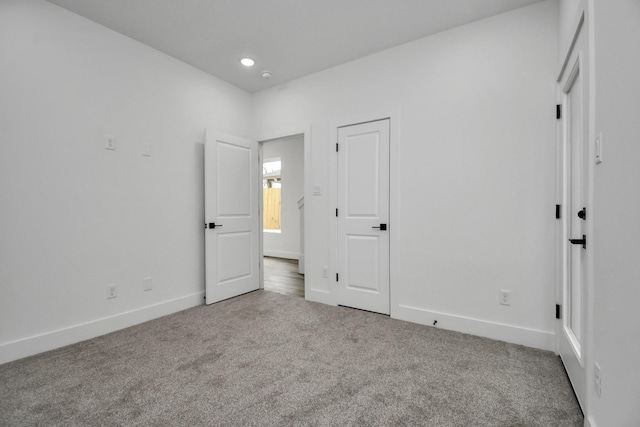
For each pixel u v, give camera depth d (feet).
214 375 5.76
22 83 6.54
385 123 9.17
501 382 5.50
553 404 4.86
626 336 3.12
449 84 8.09
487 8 7.23
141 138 8.71
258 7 7.23
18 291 6.50
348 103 9.83
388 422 4.46
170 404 4.89
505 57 7.36
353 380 5.58
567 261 6.09
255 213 12.07
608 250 3.59
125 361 6.32
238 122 11.72
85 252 7.54
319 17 7.62
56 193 7.05
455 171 8.00
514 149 7.27
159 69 9.18
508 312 7.34
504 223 7.39
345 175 9.91
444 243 8.15
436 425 4.39
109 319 7.91
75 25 7.38
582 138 4.62
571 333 5.70
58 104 7.08
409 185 8.66
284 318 8.86
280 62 9.88
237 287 11.23
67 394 5.16
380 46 8.95
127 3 7.04
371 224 9.41
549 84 6.86
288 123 11.25
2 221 6.31
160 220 9.19
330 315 9.11
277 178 22.71
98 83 7.79
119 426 4.39
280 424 4.42
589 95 4.17
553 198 6.84
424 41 8.47
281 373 5.82
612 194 3.49
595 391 3.96
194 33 8.30
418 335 7.63
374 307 9.38
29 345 6.59
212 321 8.65
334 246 10.10
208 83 10.62
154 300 9.00
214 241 10.32
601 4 3.79
